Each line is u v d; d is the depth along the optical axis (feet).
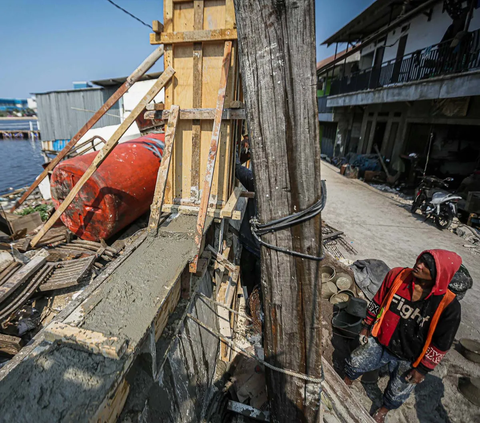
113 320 4.08
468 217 24.31
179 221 7.68
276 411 6.76
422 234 21.89
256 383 9.20
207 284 9.36
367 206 29.12
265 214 5.06
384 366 9.96
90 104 44.60
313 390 6.09
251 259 16.03
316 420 6.38
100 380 3.27
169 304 6.09
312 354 5.75
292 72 4.06
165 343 5.70
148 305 4.47
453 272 6.00
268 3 3.84
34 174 54.24
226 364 10.02
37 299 8.82
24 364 3.38
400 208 28.91
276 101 4.27
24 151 89.81
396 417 8.36
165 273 5.38
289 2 3.76
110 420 3.77
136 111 7.66
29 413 2.85
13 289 7.75
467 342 10.53
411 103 37.45
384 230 22.45
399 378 7.30
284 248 5.14
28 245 10.25
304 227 4.89
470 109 28.14
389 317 7.04
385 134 43.80
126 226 12.57
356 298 11.50
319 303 5.36
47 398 3.01
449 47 27.63
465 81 24.07
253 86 4.32
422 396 8.95
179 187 8.48
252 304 11.92
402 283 6.95
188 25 7.32
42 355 3.53
